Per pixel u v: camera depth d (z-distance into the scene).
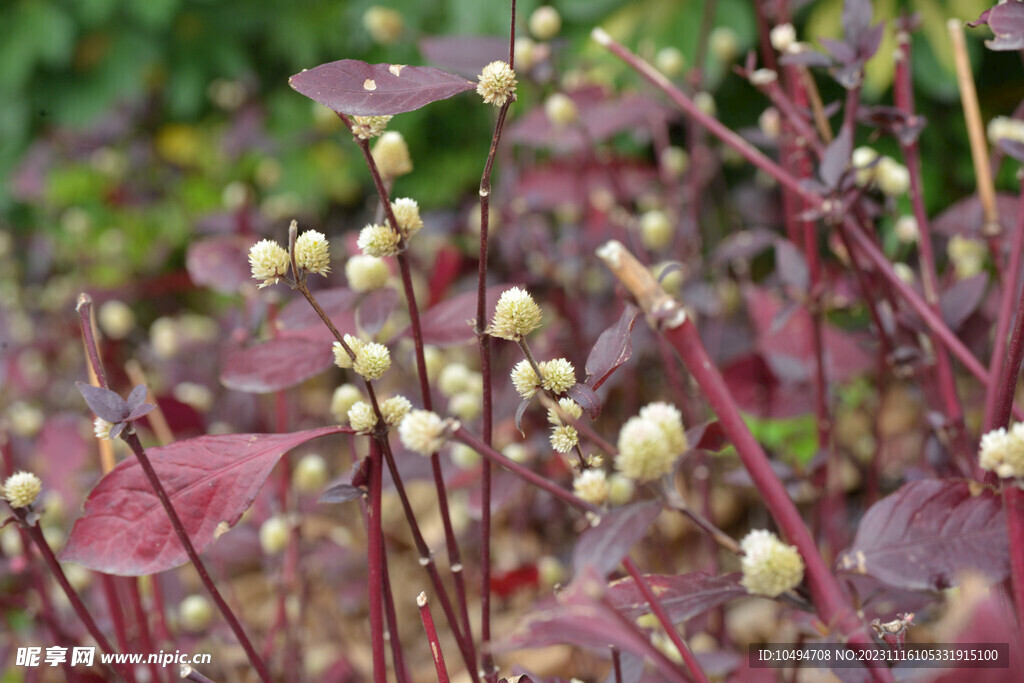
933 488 0.60
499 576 0.86
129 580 0.76
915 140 0.78
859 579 0.69
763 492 0.57
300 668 0.90
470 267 1.19
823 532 0.94
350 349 0.64
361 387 0.82
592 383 0.63
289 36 2.13
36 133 2.27
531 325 0.62
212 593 0.65
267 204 1.92
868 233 0.81
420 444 0.58
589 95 1.17
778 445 1.25
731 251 1.04
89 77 2.21
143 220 2.07
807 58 0.73
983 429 0.71
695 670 0.58
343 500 0.65
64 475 1.05
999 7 0.61
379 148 0.72
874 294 0.85
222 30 2.17
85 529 0.65
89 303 0.67
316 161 2.10
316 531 1.10
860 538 0.60
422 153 2.04
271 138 1.82
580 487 0.58
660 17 1.58
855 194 0.75
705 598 0.60
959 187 1.65
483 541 0.67
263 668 0.67
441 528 1.28
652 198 1.47
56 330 1.68
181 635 0.85
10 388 1.47
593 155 1.15
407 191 2.04
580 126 1.08
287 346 0.73
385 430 0.65
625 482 0.77
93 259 1.99
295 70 2.18
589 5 1.57
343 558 1.04
